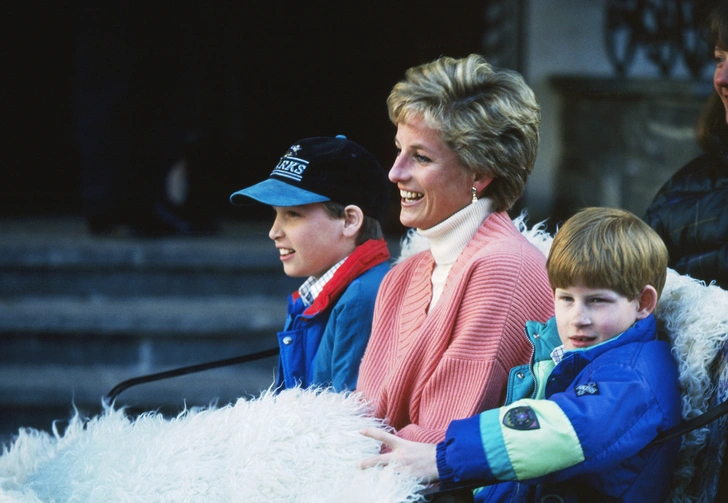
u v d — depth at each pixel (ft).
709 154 27.66
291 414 23.53
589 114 67.56
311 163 27.61
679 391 21.62
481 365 23.17
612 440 19.97
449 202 24.61
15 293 59.11
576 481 21.42
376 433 22.50
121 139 59.82
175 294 59.41
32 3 82.64
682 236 26.76
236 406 24.82
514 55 71.15
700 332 21.57
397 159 24.93
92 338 55.16
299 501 21.88
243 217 77.97
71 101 84.99
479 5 74.79
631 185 63.62
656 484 21.48
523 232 28.35
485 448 20.20
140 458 23.36
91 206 61.93
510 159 24.27
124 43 56.85
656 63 67.41
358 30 81.82
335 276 27.84
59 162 85.76
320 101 83.41
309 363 28.12
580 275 21.07
